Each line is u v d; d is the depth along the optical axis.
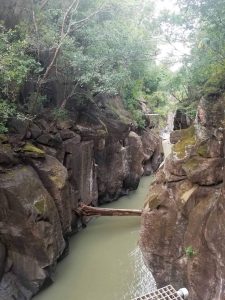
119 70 19.97
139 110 29.27
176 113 18.16
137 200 24.64
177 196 11.29
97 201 22.34
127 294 13.63
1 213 13.18
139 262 15.98
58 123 18.47
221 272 9.14
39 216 13.67
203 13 10.15
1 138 14.33
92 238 18.42
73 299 13.42
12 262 13.41
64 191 16.00
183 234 11.06
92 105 21.83
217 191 10.16
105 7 20.09
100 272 15.23
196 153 10.91
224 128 9.70
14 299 12.75
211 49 11.40
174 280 11.41
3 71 13.05
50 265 13.95
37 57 17.33
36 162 15.23
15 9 16.45
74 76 18.39
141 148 26.83
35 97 16.14
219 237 9.19
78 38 18.92
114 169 23.81
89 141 20.42
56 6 18.14
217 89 10.59
